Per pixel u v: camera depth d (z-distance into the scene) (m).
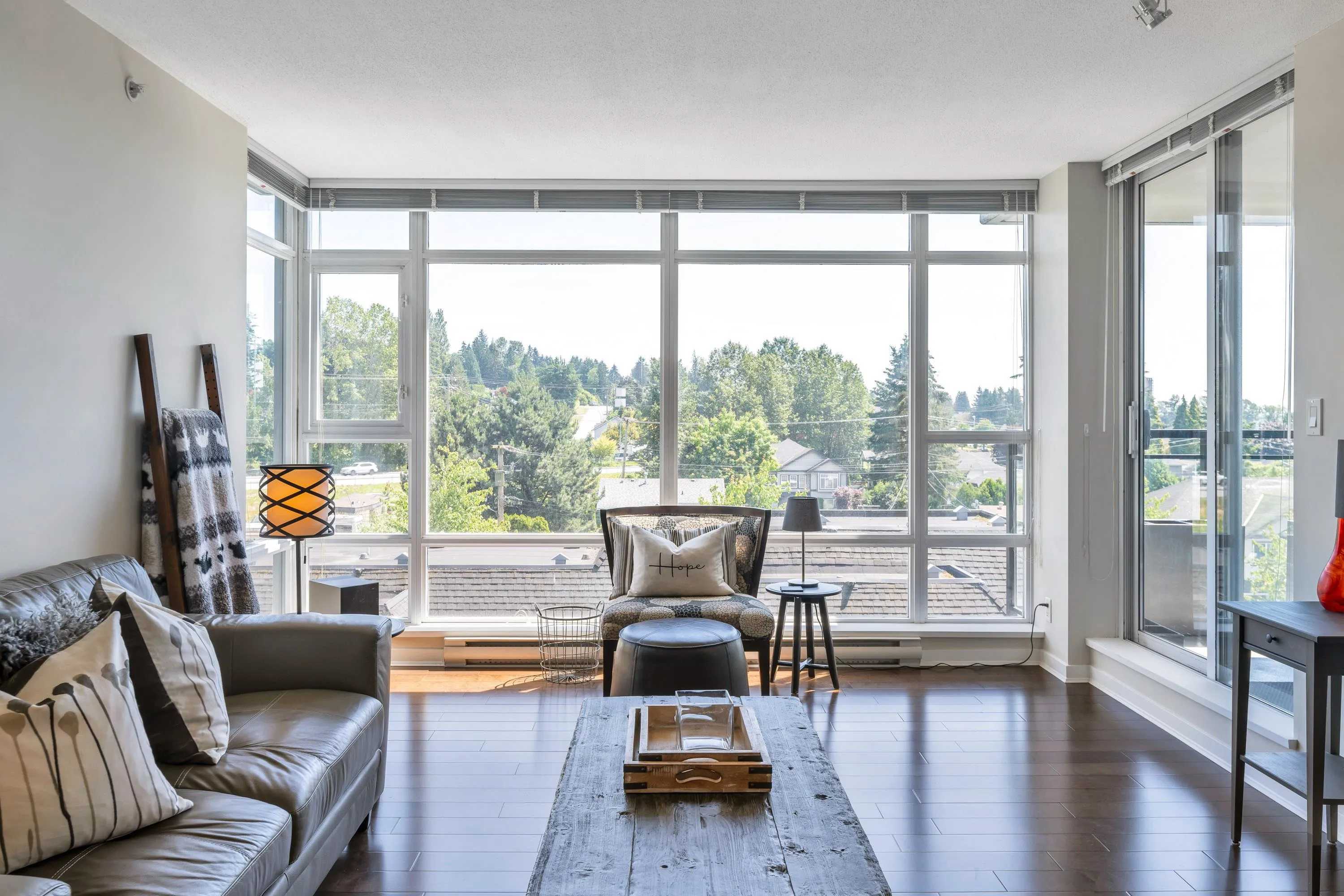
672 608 3.83
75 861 1.58
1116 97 3.44
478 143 4.00
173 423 2.99
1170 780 3.05
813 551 4.79
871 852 1.58
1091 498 4.31
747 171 4.45
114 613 1.91
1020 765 3.19
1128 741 3.44
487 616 4.75
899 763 3.20
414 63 3.10
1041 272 4.62
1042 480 4.62
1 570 2.35
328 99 3.43
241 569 3.31
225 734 2.11
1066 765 3.19
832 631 4.61
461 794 2.91
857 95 3.41
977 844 2.57
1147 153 3.91
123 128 2.88
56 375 2.55
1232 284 3.47
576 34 2.89
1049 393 4.53
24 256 2.43
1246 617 2.54
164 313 3.10
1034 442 4.72
